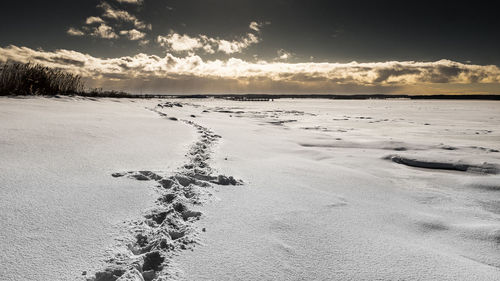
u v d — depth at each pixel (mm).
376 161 6242
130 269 1781
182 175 3654
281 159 5645
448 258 2248
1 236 1998
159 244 2072
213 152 5660
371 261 2104
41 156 3979
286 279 1825
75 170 3551
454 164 6086
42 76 15219
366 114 26031
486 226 2928
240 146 6738
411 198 3967
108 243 2053
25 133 5238
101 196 2842
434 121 19094
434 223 3012
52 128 6039
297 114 23422
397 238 2570
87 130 6340
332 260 2084
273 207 3016
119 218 2443
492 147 8852
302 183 4059
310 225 2652
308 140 8703
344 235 2506
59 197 2717
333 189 3928
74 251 1921
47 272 1695
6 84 13484
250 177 4125
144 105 19141
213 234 2332
